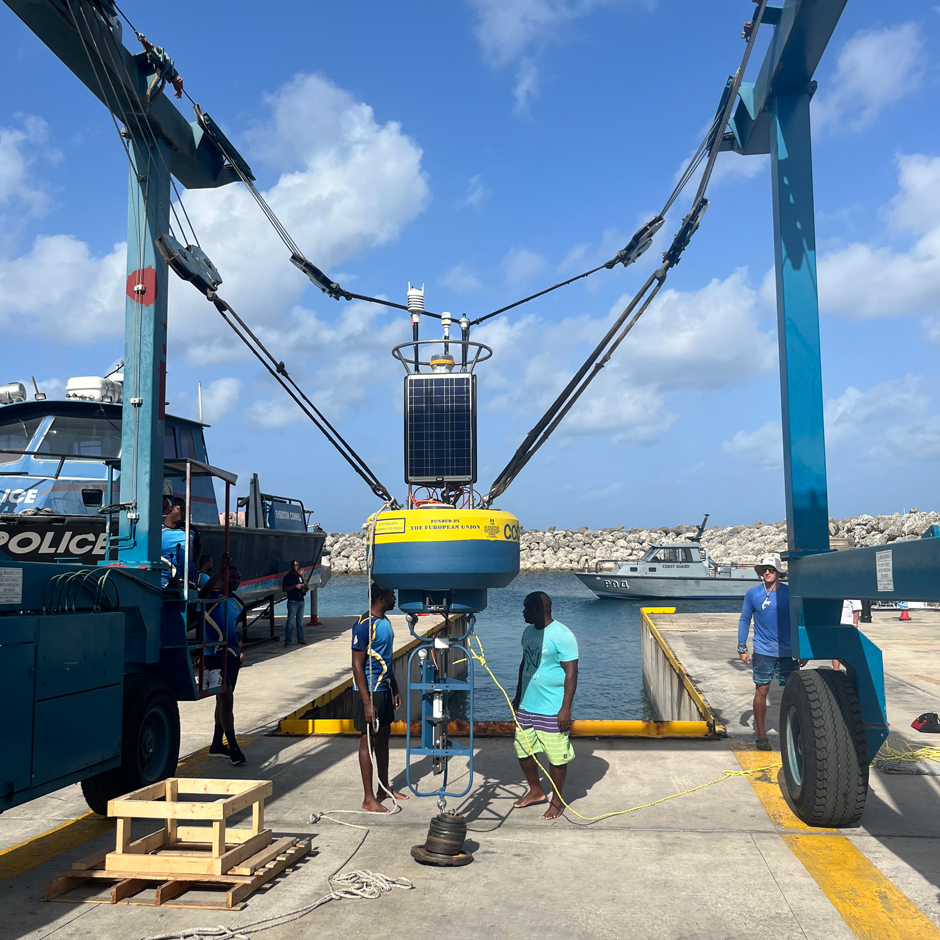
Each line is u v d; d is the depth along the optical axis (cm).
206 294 645
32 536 977
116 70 645
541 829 547
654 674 1792
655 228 657
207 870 444
